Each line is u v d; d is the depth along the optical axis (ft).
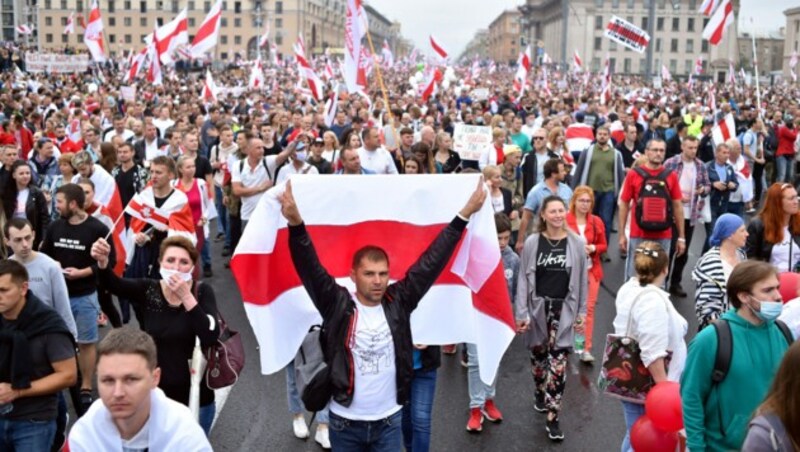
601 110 76.23
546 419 21.21
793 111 81.10
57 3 328.08
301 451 19.16
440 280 15.19
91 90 102.01
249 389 23.12
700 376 12.72
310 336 13.66
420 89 118.52
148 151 41.86
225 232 41.75
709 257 18.72
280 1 369.09
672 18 320.29
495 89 148.36
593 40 330.95
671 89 157.99
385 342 13.29
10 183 28.60
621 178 38.19
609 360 16.06
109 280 15.35
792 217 23.54
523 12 454.81
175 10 350.43
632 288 16.16
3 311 14.49
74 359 15.06
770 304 12.39
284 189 14.03
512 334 14.79
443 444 19.60
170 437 10.22
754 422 9.86
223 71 206.08
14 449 14.85
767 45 398.01
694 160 33.96
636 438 15.28
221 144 42.37
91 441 10.16
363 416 13.28
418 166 31.99
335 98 54.75
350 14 44.09
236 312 30.42
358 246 14.78
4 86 95.61
